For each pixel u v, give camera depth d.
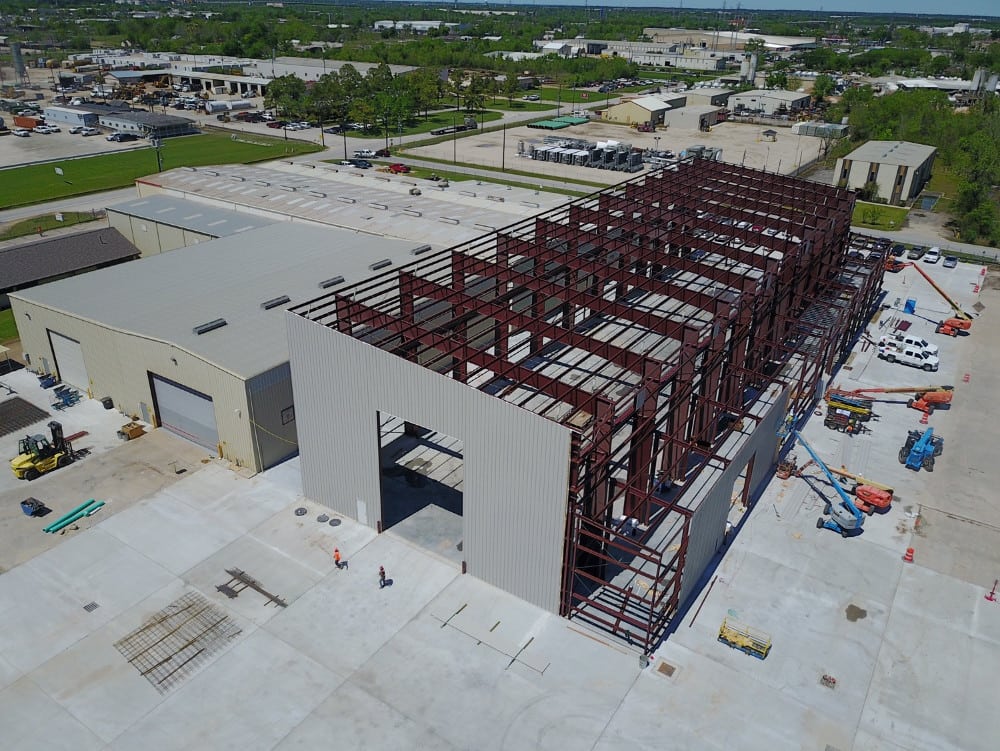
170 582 35.06
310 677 30.16
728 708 29.03
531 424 30.61
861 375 57.19
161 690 29.50
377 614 33.41
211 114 169.38
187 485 42.38
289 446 45.47
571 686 29.89
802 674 30.69
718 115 176.12
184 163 124.31
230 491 41.91
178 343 44.66
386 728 28.02
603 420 32.16
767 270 49.84
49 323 51.69
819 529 39.62
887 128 141.00
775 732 28.06
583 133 158.88
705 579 35.75
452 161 129.38
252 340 45.75
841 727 28.33
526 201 82.69
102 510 40.06
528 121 172.38
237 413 42.47
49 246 73.94
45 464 42.91
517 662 31.00
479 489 33.50
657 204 62.94
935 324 66.88
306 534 38.50
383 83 173.50
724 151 141.75
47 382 53.31
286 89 166.62
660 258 50.53
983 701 29.66
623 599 34.12
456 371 39.25
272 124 157.88
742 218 59.56
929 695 29.84
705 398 40.25
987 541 39.00
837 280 64.06
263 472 43.78
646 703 29.17
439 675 30.34
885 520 40.50
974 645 32.34
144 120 148.38
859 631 32.94
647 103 170.00
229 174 92.00
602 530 32.62
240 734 27.73
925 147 121.88
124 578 35.25
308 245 64.62
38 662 30.67
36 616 32.97
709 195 65.25
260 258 61.19
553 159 130.12
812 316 56.41
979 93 198.25
